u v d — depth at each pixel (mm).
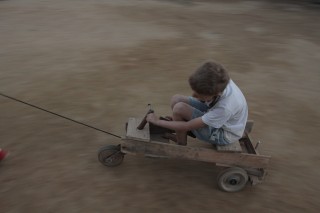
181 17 8430
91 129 4375
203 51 6711
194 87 3221
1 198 3354
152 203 3439
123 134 4336
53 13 8125
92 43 6699
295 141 4492
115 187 3574
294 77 6059
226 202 3543
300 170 4035
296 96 5504
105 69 5797
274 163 4102
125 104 4926
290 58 6742
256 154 3590
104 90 5215
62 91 5117
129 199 3457
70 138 4207
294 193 3721
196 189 3658
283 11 9375
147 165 3889
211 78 3146
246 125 3926
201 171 3902
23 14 7945
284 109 5133
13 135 4184
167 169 3871
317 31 8180
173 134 3818
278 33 7871
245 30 7906
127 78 5578
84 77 5520
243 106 3449
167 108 4906
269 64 6430
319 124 4871
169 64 6117
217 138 3461
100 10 8508
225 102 3285
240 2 9938
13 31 7016
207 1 9836
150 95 5176
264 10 9367
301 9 9625
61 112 4656
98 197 3445
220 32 7684
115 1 9281
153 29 7586
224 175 3535
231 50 6859
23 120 4449
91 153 3996
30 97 4926
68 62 5941
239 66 6262
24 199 3361
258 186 3770
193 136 3824
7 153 3896
